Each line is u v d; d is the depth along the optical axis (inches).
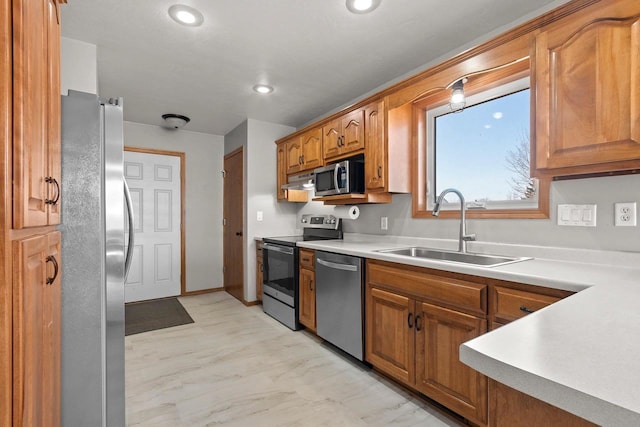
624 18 48.7
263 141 154.6
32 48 31.8
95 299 52.0
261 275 147.2
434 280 67.3
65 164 50.1
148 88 115.0
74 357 50.4
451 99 80.4
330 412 69.2
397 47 87.9
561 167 55.9
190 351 100.7
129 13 72.4
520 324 28.0
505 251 77.1
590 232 63.9
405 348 74.0
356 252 87.6
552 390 18.4
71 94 51.9
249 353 99.0
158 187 163.5
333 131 116.2
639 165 49.3
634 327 27.0
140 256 158.7
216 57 92.9
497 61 67.6
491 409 25.1
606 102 50.3
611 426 16.1
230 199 172.6
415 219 101.2
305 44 86.2
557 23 56.5
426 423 65.6
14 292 27.6
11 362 27.2
